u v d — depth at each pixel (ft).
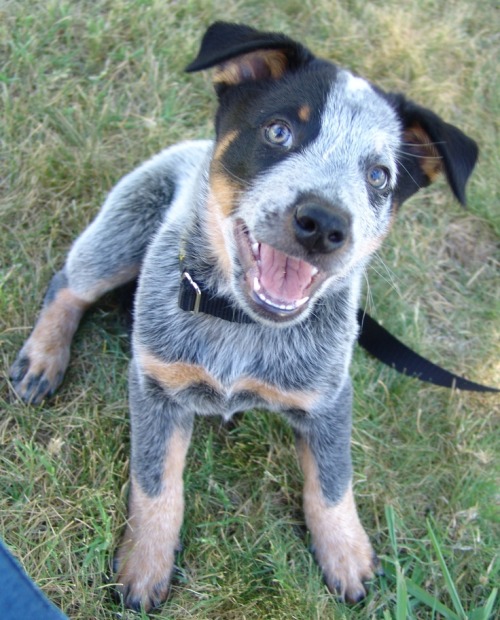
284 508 1.76
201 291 1.51
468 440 1.96
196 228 1.54
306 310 1.38
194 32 2.55
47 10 2.41
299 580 1.61
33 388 1.77
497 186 2.44
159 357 1.54
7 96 2.20
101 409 1.82
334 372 1.58
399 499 1.83
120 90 2.38
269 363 1.55
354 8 2.79
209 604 1.53
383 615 1.59
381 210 1.47
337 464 1.61
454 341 2.19
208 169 1.53
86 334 1.93
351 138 1.38
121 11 2.49
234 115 1.44
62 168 2.14
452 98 2.64
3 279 1.88
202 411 1.65
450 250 2.36
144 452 1.57
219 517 1.71
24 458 1.64
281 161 1.33
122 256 1.84
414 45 2.73
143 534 1.54
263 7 2.69
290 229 1.23
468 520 1.78
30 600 1.08
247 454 1.81
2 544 1.18
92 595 1.50
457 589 1.70
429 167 1.56
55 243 2.05
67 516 1.59
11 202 2.06
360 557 1.62
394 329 2.14
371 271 2.17
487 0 2.92
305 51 1.45
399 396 1.99
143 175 1.88
